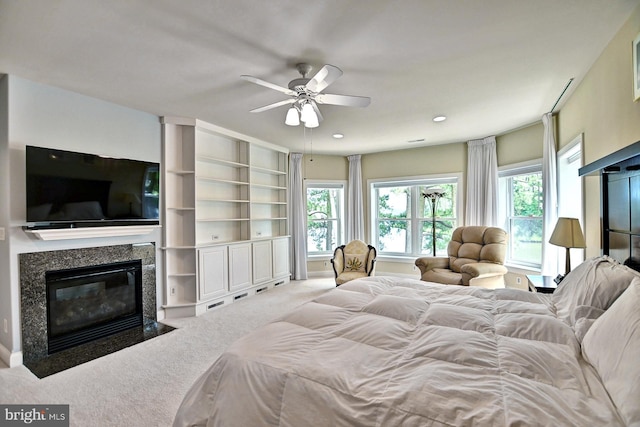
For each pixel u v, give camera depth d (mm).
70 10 1796
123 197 3252
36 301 2719
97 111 3191
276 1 1736
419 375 1116
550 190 3678
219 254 4254
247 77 2176
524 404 933
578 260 3406
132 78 2711
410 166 5730
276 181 5816
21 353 2621
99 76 2664
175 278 3934
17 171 2643
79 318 3061
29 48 2203
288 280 5691
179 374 2436
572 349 1336
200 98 3195
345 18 1896
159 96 3133
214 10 1815
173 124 3914
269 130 4461
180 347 2945
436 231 5641
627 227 1870
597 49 2336
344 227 6328
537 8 1825
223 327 3473
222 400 1257
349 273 4777
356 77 2723
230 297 4410
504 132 4609
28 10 1789
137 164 3371
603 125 2428
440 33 2066
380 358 1281
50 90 2854
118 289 3375
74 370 2500
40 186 2668
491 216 4809
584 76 2764
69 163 2850
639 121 1899
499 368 1156
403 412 970
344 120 3955
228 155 4770
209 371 1398
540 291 2807
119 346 2965
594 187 2768
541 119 3979
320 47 2230
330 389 1099
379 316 1750
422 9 1814
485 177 4902
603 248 2139
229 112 3650
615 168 2018
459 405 952
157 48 2229
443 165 5418
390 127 4293
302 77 2629
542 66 2572
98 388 2238
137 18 1884
